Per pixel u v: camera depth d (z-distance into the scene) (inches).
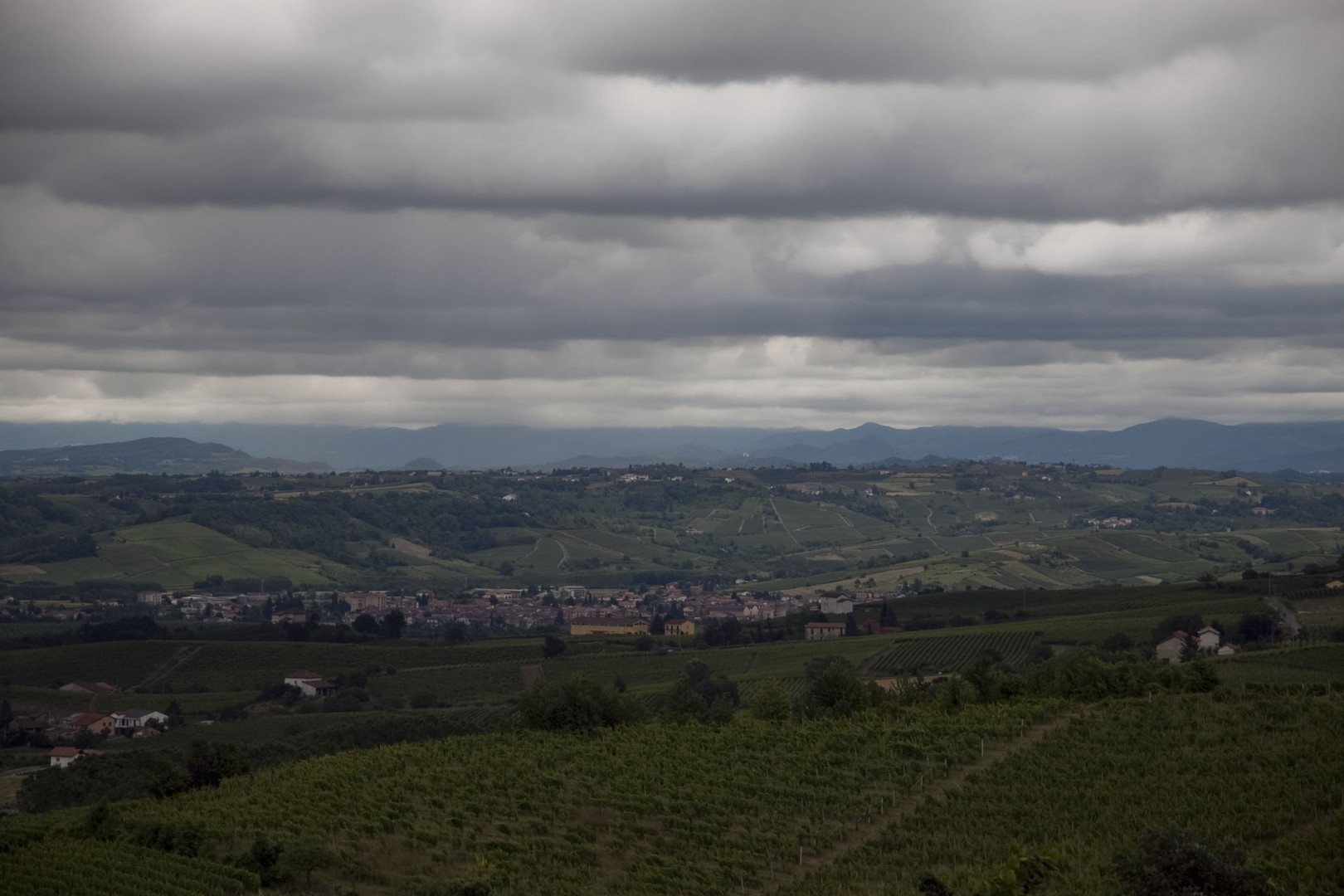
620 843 3016.7
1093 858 2534.5
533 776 3599.9
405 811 3302.2
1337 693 3762.3
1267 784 2871.6
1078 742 3462.1
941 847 2785.4
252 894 2696.9
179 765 4389.8
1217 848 2354.8
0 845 3112.7
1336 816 2628.0
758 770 3535.9
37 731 6712.6
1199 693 3976.4
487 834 3142.2
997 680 4421.8
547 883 2753.4
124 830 3184.1
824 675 4741.6
